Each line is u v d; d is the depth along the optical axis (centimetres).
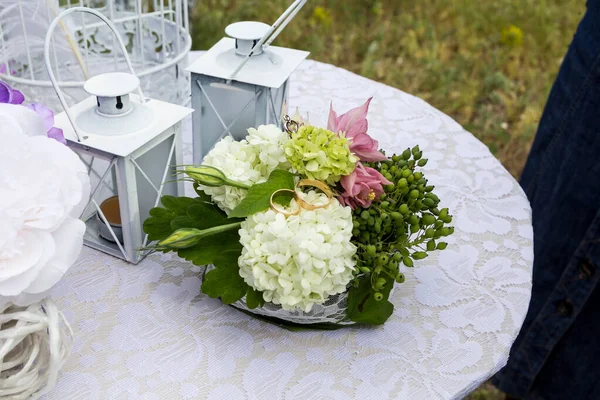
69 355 68
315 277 68
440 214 74
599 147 114
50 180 61
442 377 75
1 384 61
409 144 121
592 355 123
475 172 114
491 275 91
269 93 96
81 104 86
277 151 77
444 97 268
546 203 131
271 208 71
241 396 71
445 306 85
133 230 85
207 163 79
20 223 58
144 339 77
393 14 327
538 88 277
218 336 78
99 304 82
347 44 301
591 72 114
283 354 76
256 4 312
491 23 316
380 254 73
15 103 71
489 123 257
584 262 116
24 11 111
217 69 95
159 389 71
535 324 128
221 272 75
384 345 79
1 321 61
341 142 73
